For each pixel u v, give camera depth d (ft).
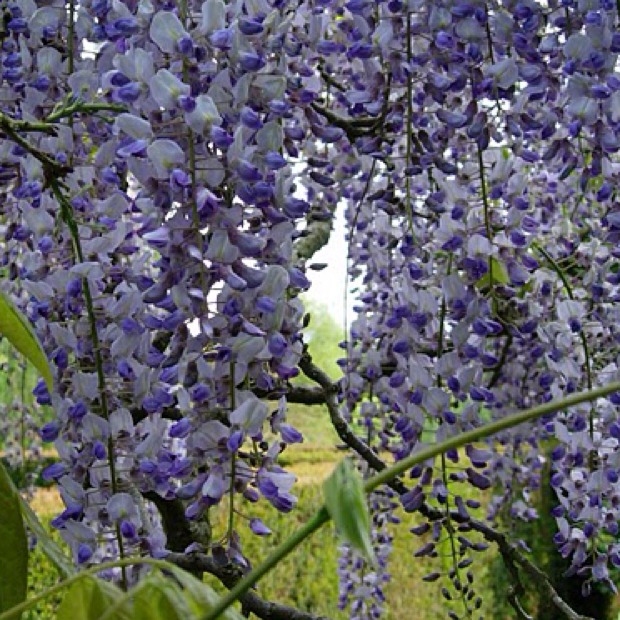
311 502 11.57
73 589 1.38
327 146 3.90
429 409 2.82
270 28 2.36
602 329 3.45
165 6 2.35
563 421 3.50
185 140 2.18
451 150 3.41
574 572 3.29
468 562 3.02
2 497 1.52
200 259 2.09
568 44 2.69
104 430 2.27
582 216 3.95
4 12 2.79
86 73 2.60
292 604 11.34
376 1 2.69
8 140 2.64
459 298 2.82
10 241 3.45
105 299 2.37
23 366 5.95
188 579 1.36
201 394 2.15
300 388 3.68
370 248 3.79
